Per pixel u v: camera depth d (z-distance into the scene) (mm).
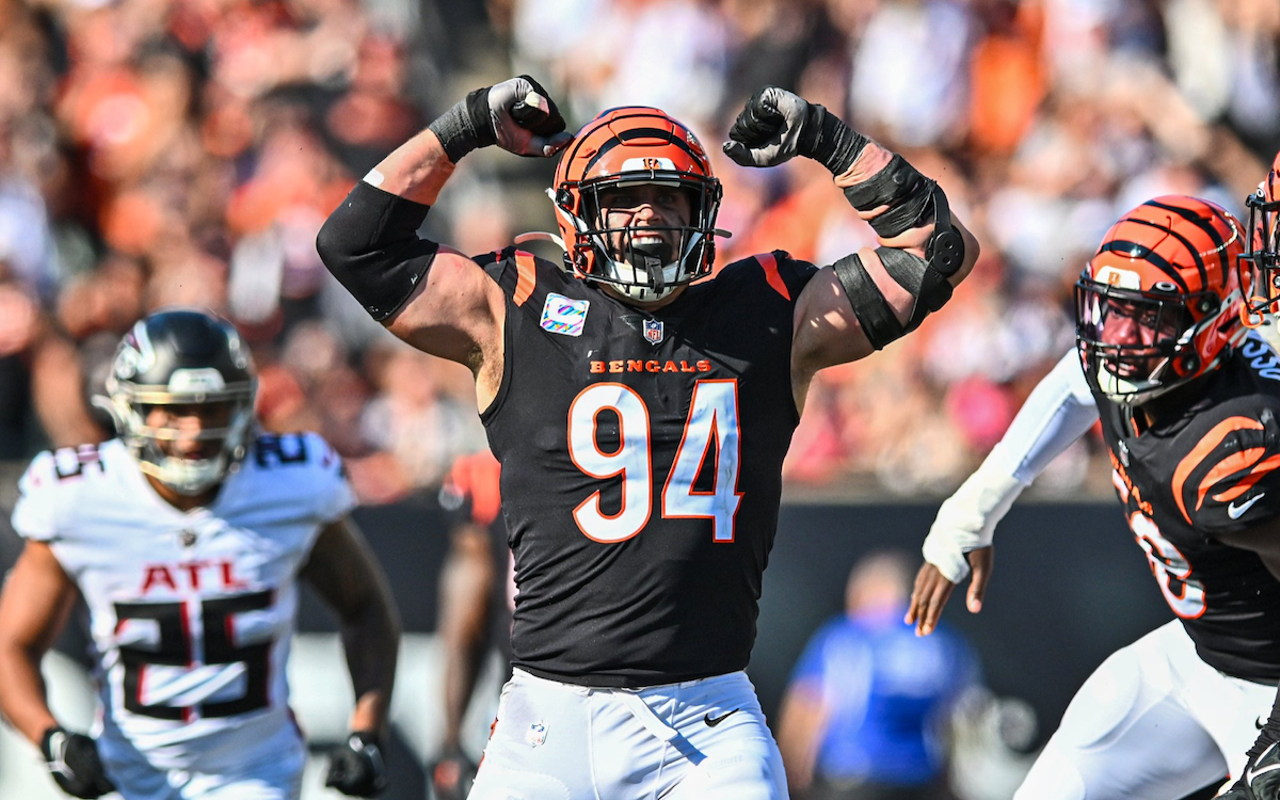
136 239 30344
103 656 14164
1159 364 11664
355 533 14945
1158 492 12023
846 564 22172
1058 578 22031
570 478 10906
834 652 21641
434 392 26781
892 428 25938
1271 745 11141
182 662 14016
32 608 14133
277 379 27375
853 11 32719
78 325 27578
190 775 14055
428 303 11102
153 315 14008
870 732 21109
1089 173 29422
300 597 21281
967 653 21781
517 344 11062
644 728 10922
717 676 11078
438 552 21844
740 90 33312
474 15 36969
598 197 10852
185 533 13961
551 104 11164
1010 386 26500
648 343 10984
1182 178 29797
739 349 11062
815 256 29516
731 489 10945
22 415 26641
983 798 21547
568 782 11023
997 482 13844
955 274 11109
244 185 30438
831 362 11336
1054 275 28625
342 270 11086
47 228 29516
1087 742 13812
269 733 14320
